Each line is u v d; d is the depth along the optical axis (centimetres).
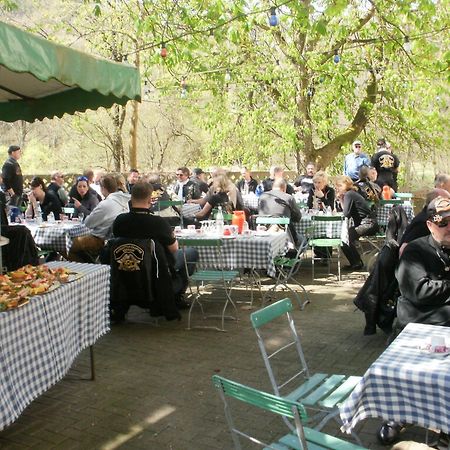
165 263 546
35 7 1456
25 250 607
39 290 329
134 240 535
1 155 2117
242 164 1673
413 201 1411
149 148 2181
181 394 400
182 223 930
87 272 411
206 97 1669
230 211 805
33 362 311
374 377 241
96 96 463
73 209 920
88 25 1495
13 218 825
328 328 555
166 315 551
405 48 955
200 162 1861
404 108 1466
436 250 372
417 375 232
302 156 1524
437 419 229
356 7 1317
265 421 356
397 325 392
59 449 325
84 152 2095
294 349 494
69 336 363
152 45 999
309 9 780
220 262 566
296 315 604
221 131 1591
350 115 1567
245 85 1475
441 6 1044
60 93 487
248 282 768
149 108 2097
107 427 352
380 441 324
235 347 502
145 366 458
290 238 738
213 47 1466
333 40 1403
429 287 368
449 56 969
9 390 283
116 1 1383
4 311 292
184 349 499
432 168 1608
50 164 2116
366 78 1545
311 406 291
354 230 826
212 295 704
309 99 1457
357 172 1205
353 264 860
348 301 661
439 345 262
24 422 359
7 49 276
